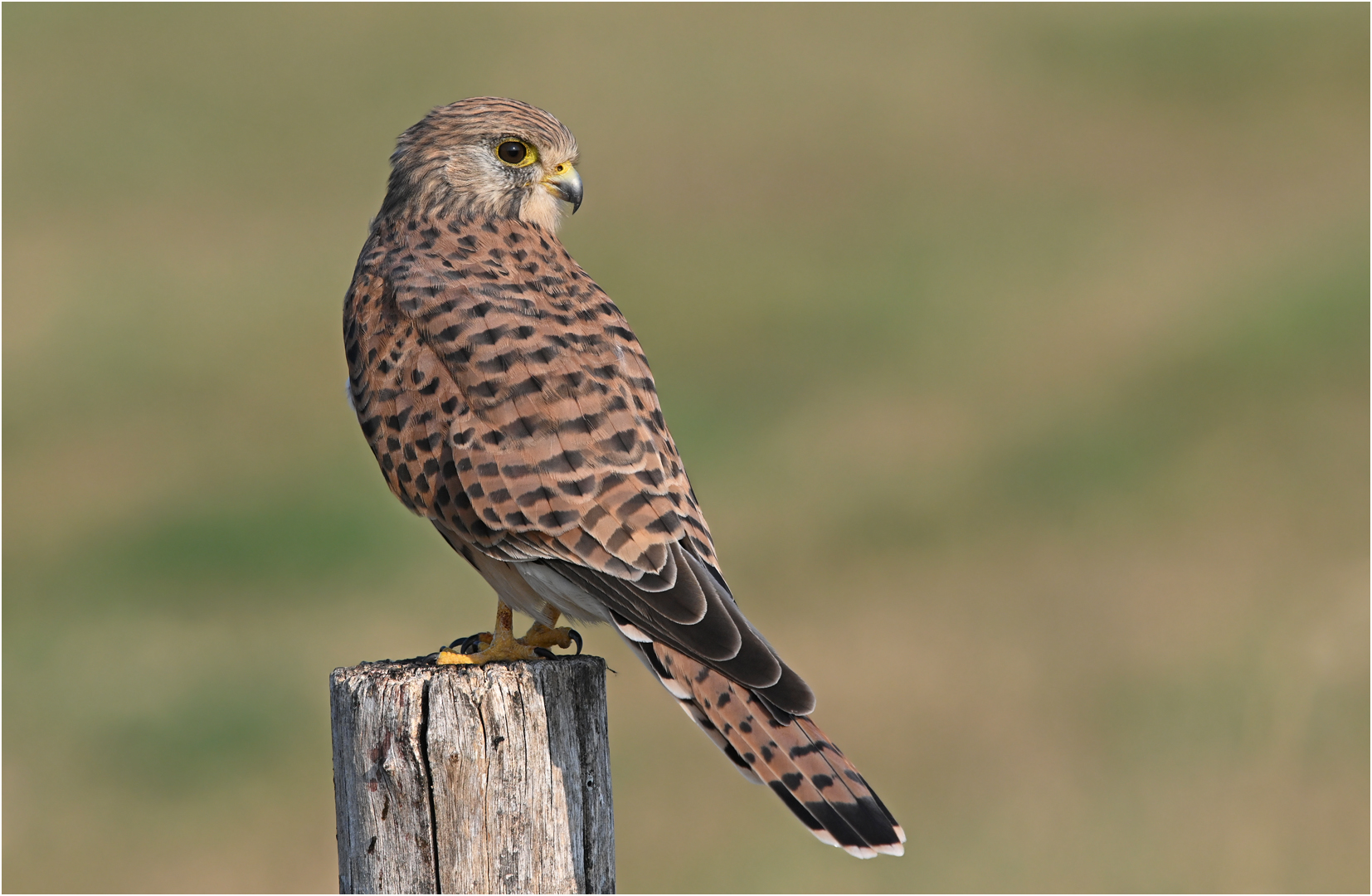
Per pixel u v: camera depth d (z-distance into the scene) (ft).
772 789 28.02
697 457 92.27
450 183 37.27
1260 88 165.78
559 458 31.32
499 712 28.99
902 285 121.49
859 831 27.45
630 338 34.47
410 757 29.01
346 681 29.63
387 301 34.81
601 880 29.78
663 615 29.60
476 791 28.99
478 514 31.63
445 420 32.50
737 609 30.12
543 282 35.01
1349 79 165.58
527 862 29.07
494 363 32.55
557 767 29.19
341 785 29.91
